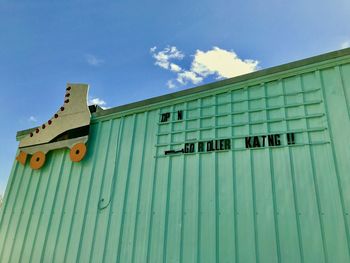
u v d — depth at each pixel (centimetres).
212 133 529
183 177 519
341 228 380
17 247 616
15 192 693
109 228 544
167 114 597
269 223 423
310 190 417
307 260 383
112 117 667
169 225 493
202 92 575
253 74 534
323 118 448
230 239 438
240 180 469
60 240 579
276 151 461
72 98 736
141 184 555
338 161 415
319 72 480
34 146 725
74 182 631
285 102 487
